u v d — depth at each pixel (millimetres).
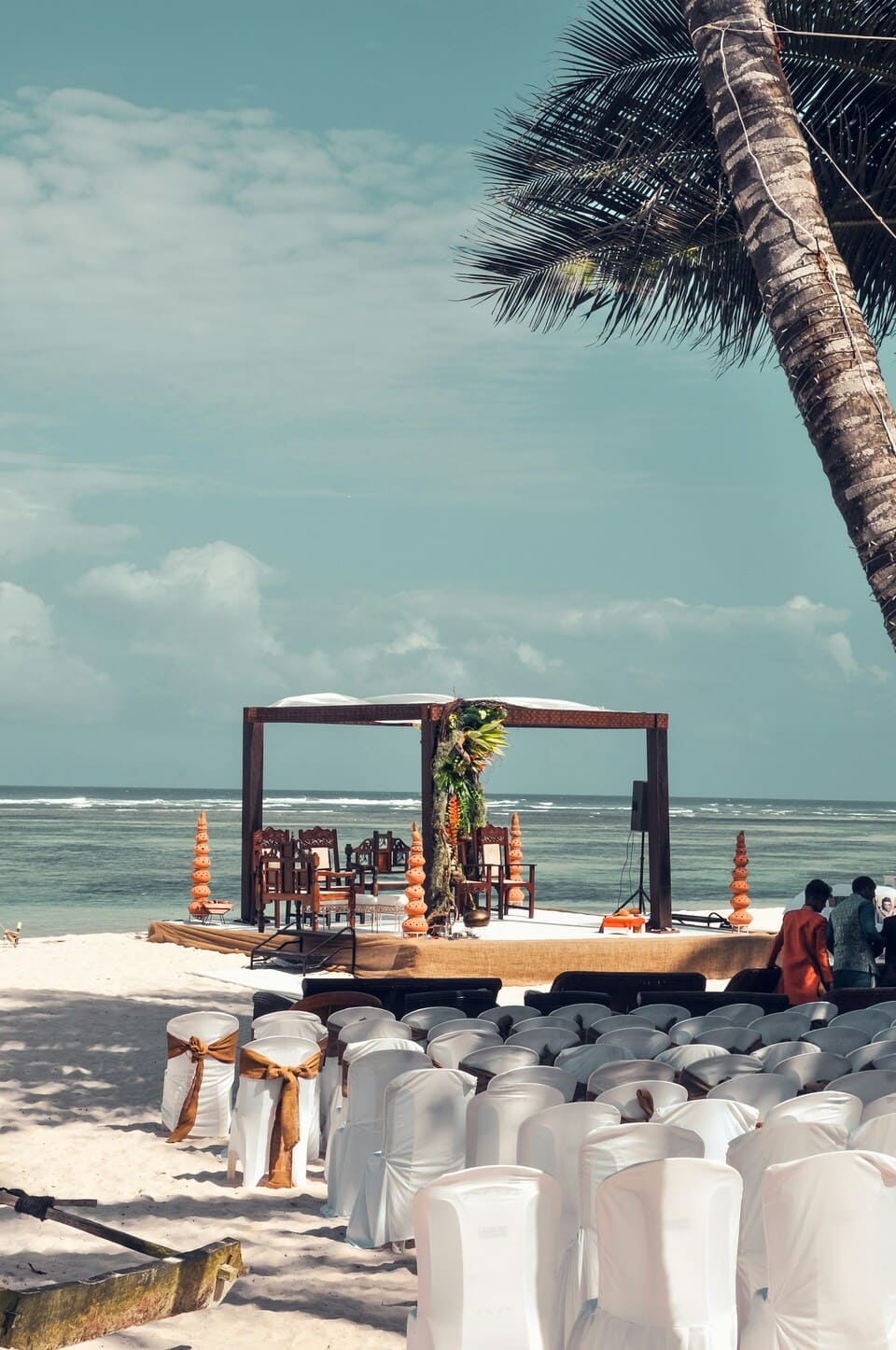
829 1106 5285
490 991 9852
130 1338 5023
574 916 19438
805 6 9078
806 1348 3924
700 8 7012
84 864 45000
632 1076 6145
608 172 9812
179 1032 8391
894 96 9492
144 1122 8766
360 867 18125
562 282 10180
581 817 121250
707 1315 3977
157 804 135000
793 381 6465
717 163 9820
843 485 6250
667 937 16109
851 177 9602
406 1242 6156
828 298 6426
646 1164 3957
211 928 18250
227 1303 5422
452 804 16141
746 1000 9727
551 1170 5066
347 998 9016
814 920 10133
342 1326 5180
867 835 94750
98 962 16984
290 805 141375
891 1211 3988
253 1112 7277
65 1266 5770
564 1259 4777
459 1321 4020
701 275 10055
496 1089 5887
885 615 6055
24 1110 9055
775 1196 3986
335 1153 6727
